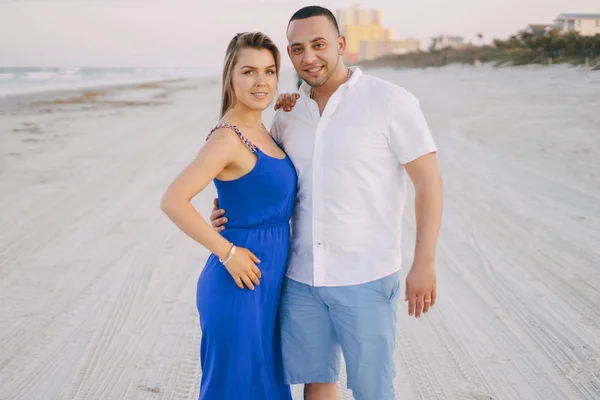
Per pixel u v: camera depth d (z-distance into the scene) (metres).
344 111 2.33
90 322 3.95
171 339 3.69
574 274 4.46
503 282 4.40
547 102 16.23
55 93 29.31
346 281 2.36
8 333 3.80
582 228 5.48
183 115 17.42
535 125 11.65
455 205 6.46
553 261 4.74
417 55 75.94
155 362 3.41
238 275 2.33
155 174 8.54
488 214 6.07
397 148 2.31
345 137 2.30
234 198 2.42
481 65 50.88
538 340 3.52
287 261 2.53
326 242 2.37
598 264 4.63
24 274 4.83
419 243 2.33
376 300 2.38
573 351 3.38
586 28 66.62
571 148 9.03
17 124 14.80
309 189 2.40
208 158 2.24
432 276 2.33
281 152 2.49
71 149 10.88
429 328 3.75
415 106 2.30
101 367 3.36
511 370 3.21
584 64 34.50
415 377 3.18
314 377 2.56
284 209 2.44
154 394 3.08
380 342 2.39
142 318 4.00
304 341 2.51
